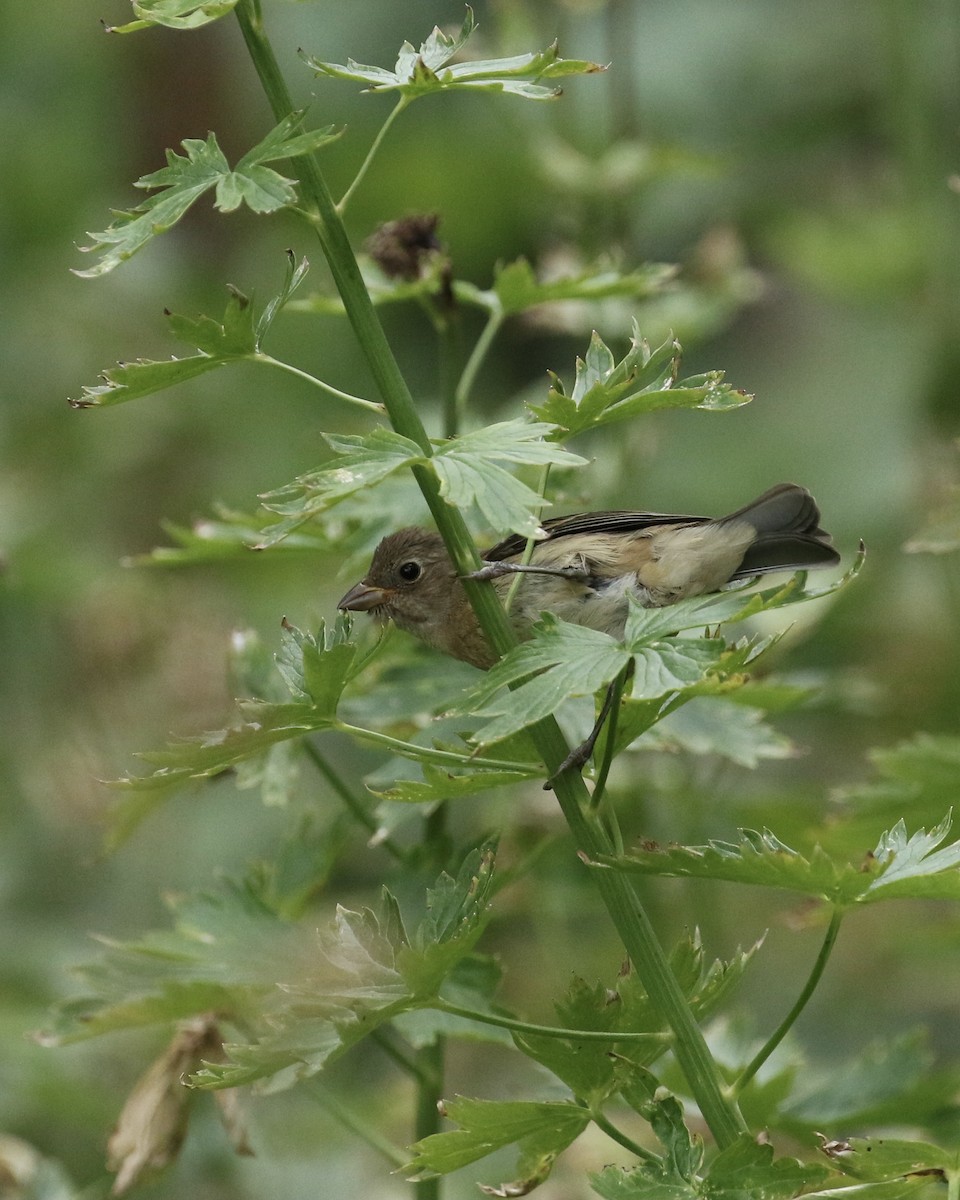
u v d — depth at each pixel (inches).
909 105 526.6
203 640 501.4
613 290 314.3
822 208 663.8
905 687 509.7
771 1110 282.2
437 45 215.3
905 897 199.8
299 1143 425.1
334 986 200.8
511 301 316.8
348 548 310.7
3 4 755.4
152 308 679.7
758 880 199.8
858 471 613.9
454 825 435.8
